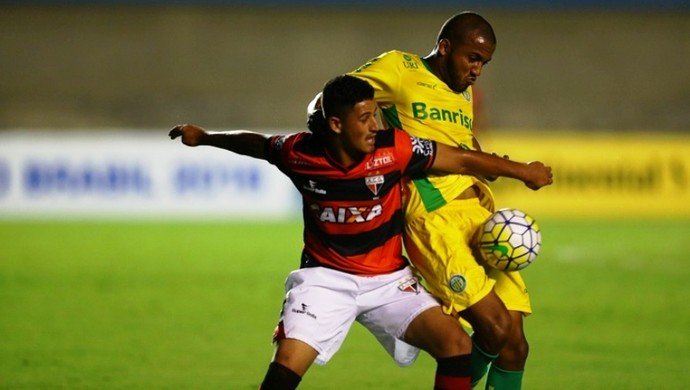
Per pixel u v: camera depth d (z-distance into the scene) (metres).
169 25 96.44
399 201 18.53
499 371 19.45
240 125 93.00
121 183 70.62
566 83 97.81
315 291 17.94
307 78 97.12
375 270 18.19
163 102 94.50
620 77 98.25
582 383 24.28
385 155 17.73
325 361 17.83
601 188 73.81
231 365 26.45
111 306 36.53
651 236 61.97
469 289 18.28
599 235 62.50
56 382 24.19
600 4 98.44
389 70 19.84
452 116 19.91
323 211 17.86
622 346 29.28
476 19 19.59
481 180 20.22
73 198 70.50
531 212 72.75
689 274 45.56
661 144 74.62
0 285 41.59
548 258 51.44
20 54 94.25
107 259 50.19
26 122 91.56
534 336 30.97
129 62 95.81
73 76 94.94
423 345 18.05
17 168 69.94
